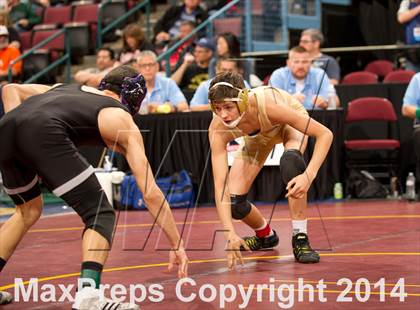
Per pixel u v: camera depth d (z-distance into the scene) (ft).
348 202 30.37
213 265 17.46
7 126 12.89
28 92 14.23
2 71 43.60
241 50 41.27
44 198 34.78
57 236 23.30
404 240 20.40
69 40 47.67
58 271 17.24
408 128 33.30
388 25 47.21
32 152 12.61
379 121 33.14
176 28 46.47
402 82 34.30
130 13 48.88
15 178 13.48
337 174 31.04
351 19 47.26
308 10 44.57
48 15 53.31
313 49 35.19
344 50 39.99
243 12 41.45
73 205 12.69
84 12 52.54
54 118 12.68
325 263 17.38
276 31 42.80
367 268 16.58
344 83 36.22
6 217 29.27
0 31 43.57
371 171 33.22
